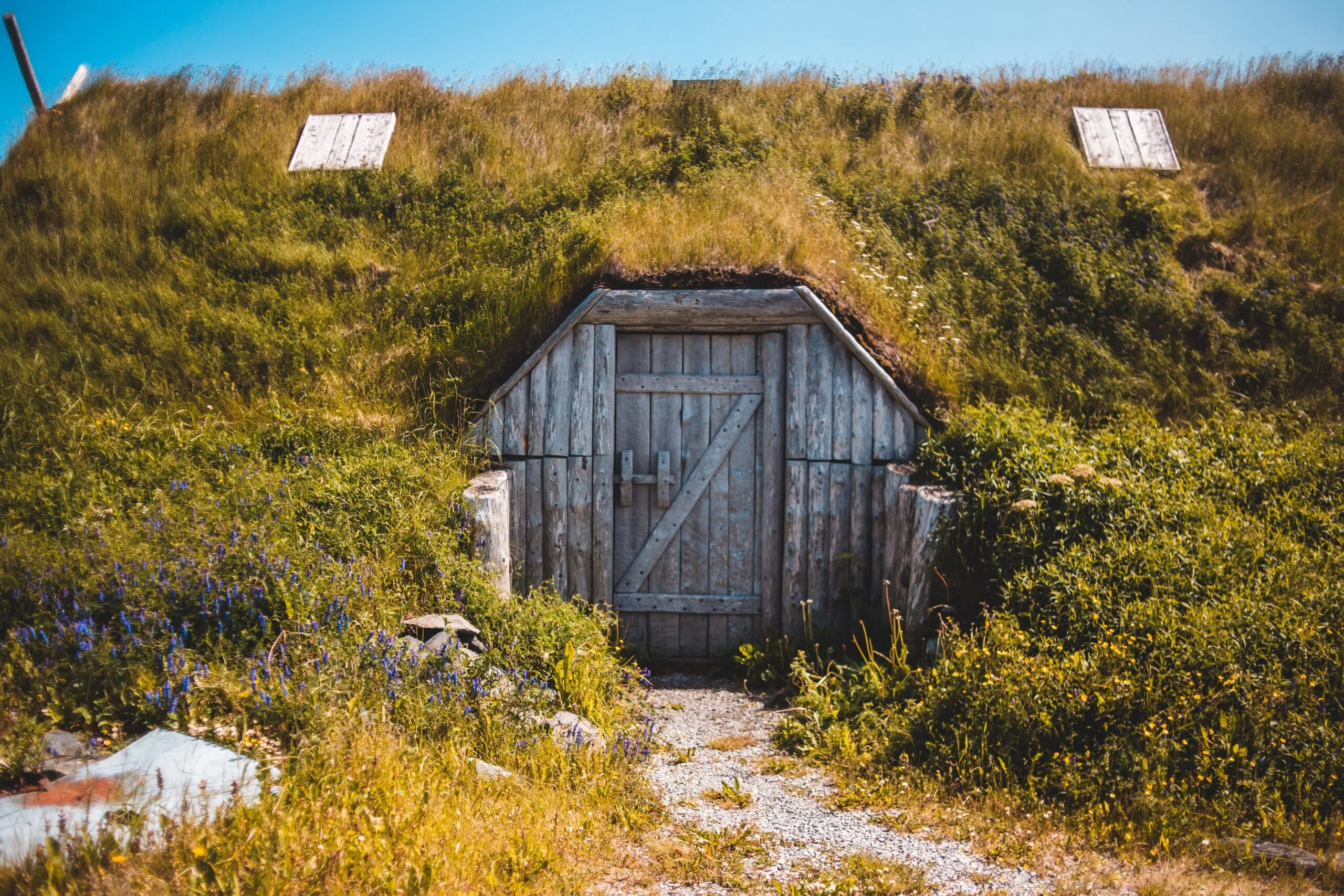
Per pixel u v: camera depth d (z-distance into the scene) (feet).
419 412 25.36
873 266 29.63
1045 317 30.27
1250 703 15.66
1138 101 42.16
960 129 40.37
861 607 24.12
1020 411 24.44
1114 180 36.55
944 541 20.85
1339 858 12.91
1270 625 17.25
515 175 37.63
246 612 15.87
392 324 29.55
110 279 32.45
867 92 43.68
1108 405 26.81
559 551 24.49
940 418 24.54
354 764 12.72
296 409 26.05
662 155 38.45
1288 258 32.78
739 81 45.03
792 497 24.32
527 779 14.21
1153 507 21.25
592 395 24.53
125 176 37.86
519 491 24.41
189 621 15.51
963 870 12.87
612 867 12.64
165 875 9.85
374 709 14.40
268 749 12.81
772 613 24.67
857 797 15.57
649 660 24.53
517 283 27.76
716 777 16.76
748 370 24.84
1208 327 29.48
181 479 21.98
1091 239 33.24
